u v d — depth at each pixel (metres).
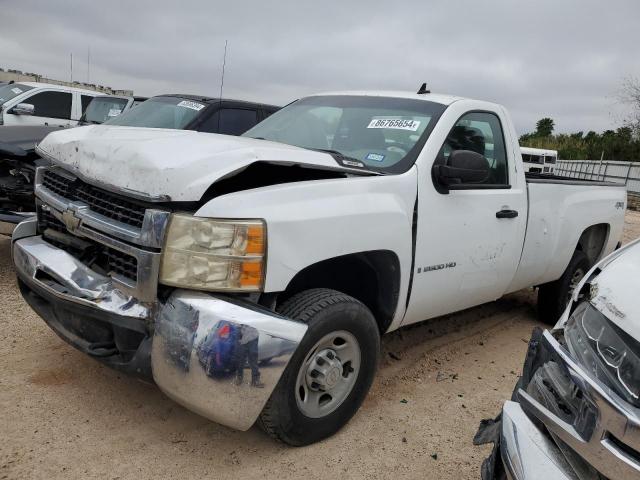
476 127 4.08
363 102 4.22
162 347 2.57
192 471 2.78
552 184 4.77
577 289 2.24
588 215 5.31
